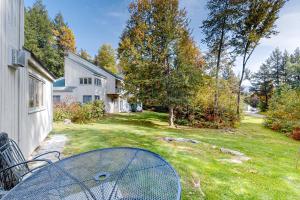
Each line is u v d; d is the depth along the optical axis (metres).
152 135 8.44
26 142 4.45
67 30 29.64
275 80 34.38
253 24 12.93
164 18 12.17
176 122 13.64
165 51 11.96
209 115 12.90
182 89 11.87
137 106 24.69
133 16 13.64
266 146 7.30
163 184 1.72
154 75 12.50
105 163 2.21
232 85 14.19
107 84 21.17
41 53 27.50
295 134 9.53
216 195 3.07
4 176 2.18
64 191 1.69
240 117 13.72
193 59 12.80
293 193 3.26
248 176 3.95
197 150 5.96
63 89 17.94
